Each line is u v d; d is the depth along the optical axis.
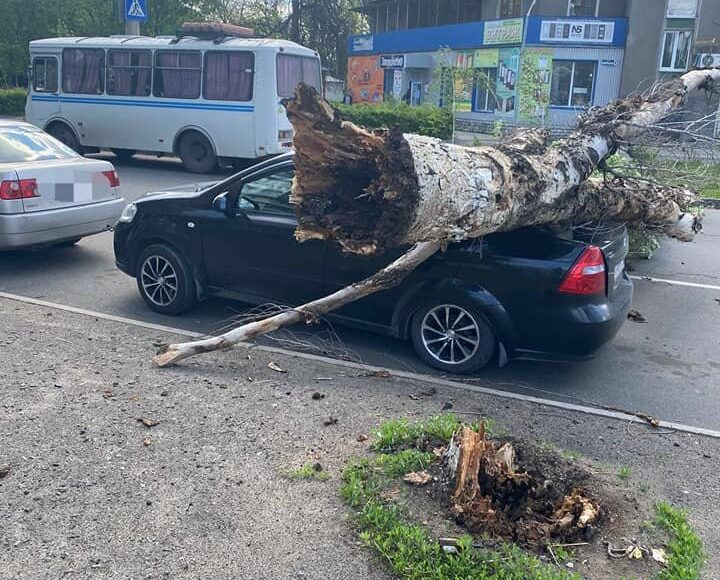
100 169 8.23
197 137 16.91
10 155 7.81
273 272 6.00
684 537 3.31
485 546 3.16
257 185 6.02
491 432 4.28
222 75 16.38
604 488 3.75
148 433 4.18
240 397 4.73
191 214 6.28
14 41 34.78
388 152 3.28
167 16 34.91
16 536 3.24
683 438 4.52
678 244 10.16
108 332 5.97
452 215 3.58
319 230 3.52
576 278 4.96
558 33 28.36
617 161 6.06
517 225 4.51
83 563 3.09
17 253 8.72
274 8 43.56
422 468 3.72
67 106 18.44
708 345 6.27
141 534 3.29
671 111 6.08
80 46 17.94
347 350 5.79
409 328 5.55
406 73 35.53
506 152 4.39
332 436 4.22
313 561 3.13
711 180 6.14
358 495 3.53
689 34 27.06
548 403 4.96
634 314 7.02
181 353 5.20
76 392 4.70
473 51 31.58
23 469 3.75
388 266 5.23
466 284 5.20
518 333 5.17
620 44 28.08
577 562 3.13
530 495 3.61
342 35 42.66
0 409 4.41
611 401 5.06
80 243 9.27
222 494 3.60
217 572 3.06
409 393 4.98
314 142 3.44
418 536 3.20
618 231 5.65
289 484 3.70
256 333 5.22
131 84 17.47
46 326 6.05
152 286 6.57
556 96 28.95
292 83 16.58
